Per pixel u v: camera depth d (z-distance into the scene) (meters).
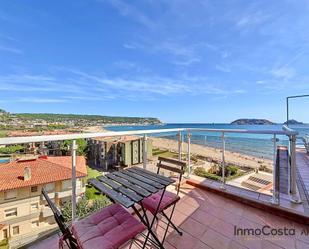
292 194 2.31
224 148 2.93
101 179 1.60
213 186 2.84
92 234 1.25
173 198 1.75
